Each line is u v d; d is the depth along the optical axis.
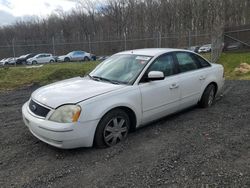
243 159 3.63
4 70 14.52
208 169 3.39
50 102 3.88
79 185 3.16
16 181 3.28
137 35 30.00
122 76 4.64
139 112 4.41
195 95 5.54
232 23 45.00
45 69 15.01
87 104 3.79
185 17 48.44
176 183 3.12
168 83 4.84
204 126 4.91
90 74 5.14
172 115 5.55
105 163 3.63
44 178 3.32
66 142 3.69
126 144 4.18
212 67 6.06
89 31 52.31
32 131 4.07
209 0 46.50
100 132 3.94
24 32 49.78
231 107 6.07
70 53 29.06
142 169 3.44
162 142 4.24
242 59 14.86
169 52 5.16
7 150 4.11
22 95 8.38
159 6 48.88
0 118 5.79
